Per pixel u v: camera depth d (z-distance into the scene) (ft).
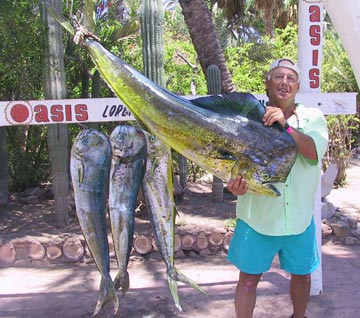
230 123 7.70
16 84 18.40
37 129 24.49
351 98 12.41
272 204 9.09
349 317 11.86
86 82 25.02
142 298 13.07
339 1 7.32
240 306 9.57
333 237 18.53
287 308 12.37
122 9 28.63
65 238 16.48
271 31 46.62
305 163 9.18
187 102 7.73
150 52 19.99
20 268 15.71
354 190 28.35
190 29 22.41
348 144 30.25
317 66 12.42
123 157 8.16
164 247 8.49
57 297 13.20
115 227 8.37
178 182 22.44
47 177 25.70
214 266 15.98
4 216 19.94
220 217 19.74
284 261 9.77
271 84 9.20
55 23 17.80
